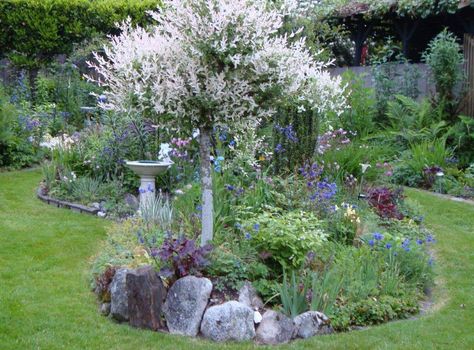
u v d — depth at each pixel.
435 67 11.47
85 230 6.48
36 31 13.27
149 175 6.94
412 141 10.94
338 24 14.98
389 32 15.72
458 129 10.79
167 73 4.45
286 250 4.92
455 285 5.54
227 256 4.69
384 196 7.68
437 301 5.21
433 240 6.55
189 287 4.23
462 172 9.99
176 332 4.18
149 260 4.81
